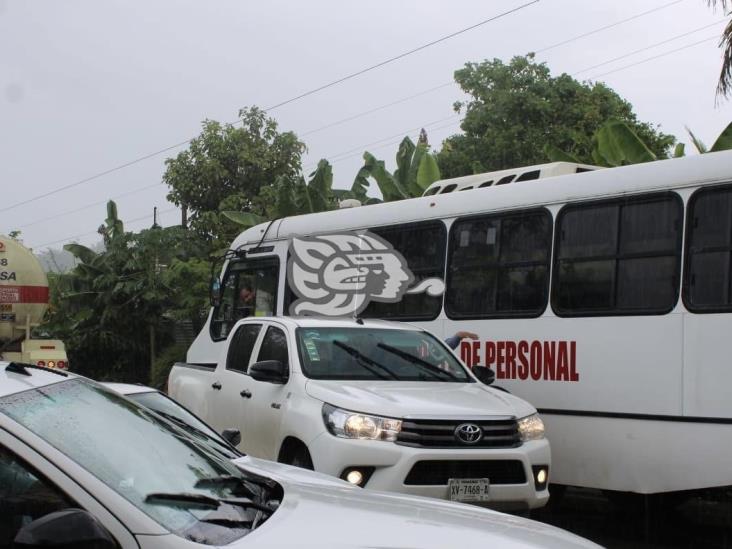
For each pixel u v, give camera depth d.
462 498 6.99
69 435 3.54
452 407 7.23
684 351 8.21
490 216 10.05
